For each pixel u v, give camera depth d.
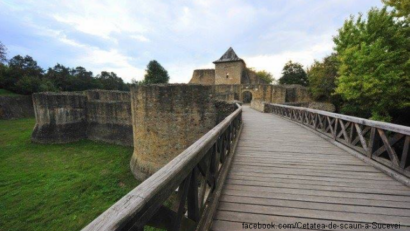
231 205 2.12
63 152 13.98
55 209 7.14
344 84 11.31
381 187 2.54
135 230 0.74
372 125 3.33
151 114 9.53
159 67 33.09
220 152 2.76
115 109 15.70
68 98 16.47
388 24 10.03
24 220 6.54
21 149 14.62
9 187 8.86
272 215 1.95
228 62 29.44
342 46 11.90
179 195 1.32
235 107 9.75
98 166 11.44
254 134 6.13
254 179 2.80
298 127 7.50
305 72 30.44
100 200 7.81
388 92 9.62
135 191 0.86
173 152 9.41
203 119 9.52
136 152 10.66
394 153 2.88
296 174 2.99
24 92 28.34
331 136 5.16
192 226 1.49
